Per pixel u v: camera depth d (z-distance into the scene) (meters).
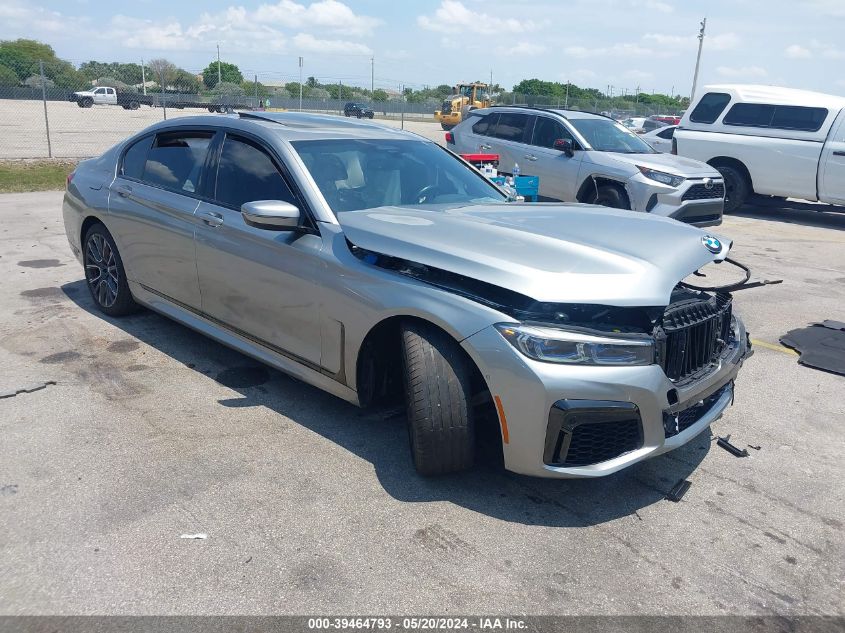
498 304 2.94
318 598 2.50
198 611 2.42
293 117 4.64
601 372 2.81
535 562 2.75
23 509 2.96
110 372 4.43
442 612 2.46
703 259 3.31
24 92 41.09
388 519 2.99
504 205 4.09
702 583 2.67
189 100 34.19
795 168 11.94
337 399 4.16
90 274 5.51
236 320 4.15
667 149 16.64
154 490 3.14
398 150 4.41
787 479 3.47
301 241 3.66
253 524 2.92
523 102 39.25
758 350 5.42
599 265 2.99
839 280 7.84
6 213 10.16
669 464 3.59
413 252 3.16
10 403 3.95
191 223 4.31
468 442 3.11
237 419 3.86
